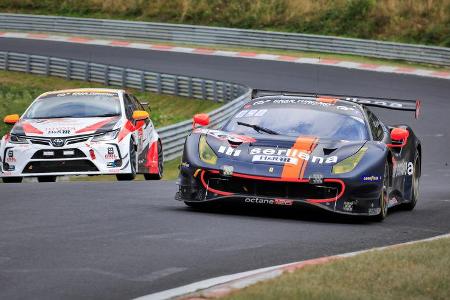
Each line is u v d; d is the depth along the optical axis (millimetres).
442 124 97750
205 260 23938
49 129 50656
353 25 168750
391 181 35750
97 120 51812
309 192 32469
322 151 33375
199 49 156750
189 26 162250
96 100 54000
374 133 36500
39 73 140875
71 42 166125
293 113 36719
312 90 116500
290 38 152875
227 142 34188
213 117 83188
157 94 125250
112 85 131250
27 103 118938
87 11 194125
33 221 29594
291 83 122438
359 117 36688
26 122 51781
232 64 140625
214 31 159875
